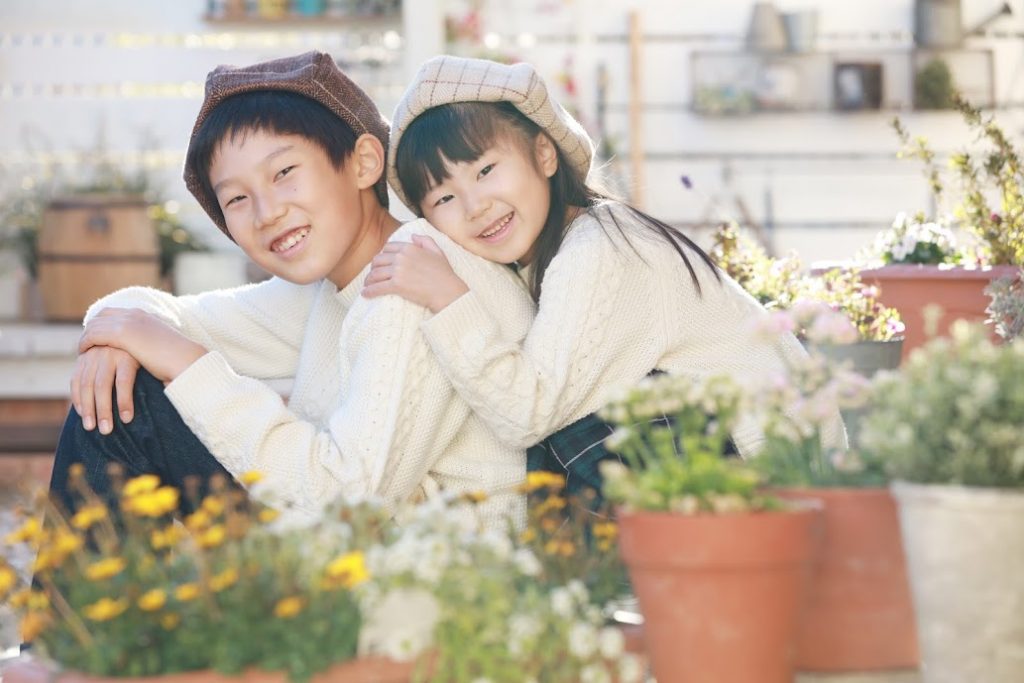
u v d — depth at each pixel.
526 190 2.62
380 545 1.91
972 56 9.18
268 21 8.59
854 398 1.88
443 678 1.79
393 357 2.36
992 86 9.16
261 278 7.54
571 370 2.38
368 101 2.78
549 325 2.41
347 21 8.64
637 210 2.67
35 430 6.97
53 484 2.49
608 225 2.55
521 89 2.57
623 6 9.14
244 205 2.62
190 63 8.73
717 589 1.75
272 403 2.37
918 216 4.70
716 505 1.75
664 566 1.76
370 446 2.32
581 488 2.46
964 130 9.20
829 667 1.95
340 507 1.99
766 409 1.92
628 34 9.14
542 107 2.61
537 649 1.80
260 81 2.65
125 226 7.41
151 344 2.43
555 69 9.12
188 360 2.41
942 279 4.10
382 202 2.80
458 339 2.32
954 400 1.72
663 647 1.79
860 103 9.13
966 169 4.31
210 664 1.77
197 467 2.48
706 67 9.20
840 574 1.92
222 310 2.95
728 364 2.54
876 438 1.77
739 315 2.61
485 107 2.61
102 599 1.78
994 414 1.72
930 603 1.74
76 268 7.39
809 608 1.94
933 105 9.12
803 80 9.21
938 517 1.71
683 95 9.24
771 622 1.76
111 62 8.68
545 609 1.82
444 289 2.36
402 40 8.63
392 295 2.38
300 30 8.73
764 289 3.96
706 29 9.22
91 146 8.62
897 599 1.93
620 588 2.13
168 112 8.70
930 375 1.75
